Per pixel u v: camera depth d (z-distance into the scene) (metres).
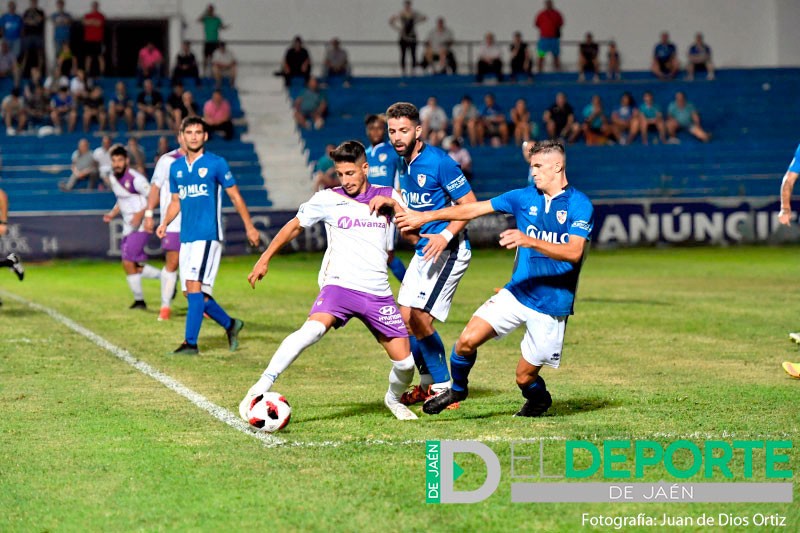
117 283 30.81
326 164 42.31
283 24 55.41
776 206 43.94
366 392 13.30
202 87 52.25
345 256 11.16
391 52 56.97
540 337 11.05
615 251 42.03
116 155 23.06
